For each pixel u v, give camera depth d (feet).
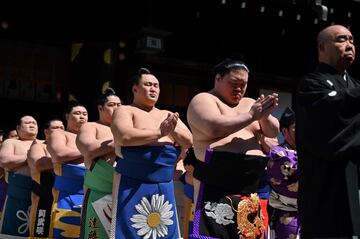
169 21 54.19
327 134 15.65
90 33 52.39
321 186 15.99
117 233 22.43
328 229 15.69
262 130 20.70
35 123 38.40
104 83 52.08
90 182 26.27
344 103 15.52
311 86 16.35
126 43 52.95
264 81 62.18
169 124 21.85
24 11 50.49
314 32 57.98
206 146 19.72
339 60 16.88
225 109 20.02
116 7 50.60
